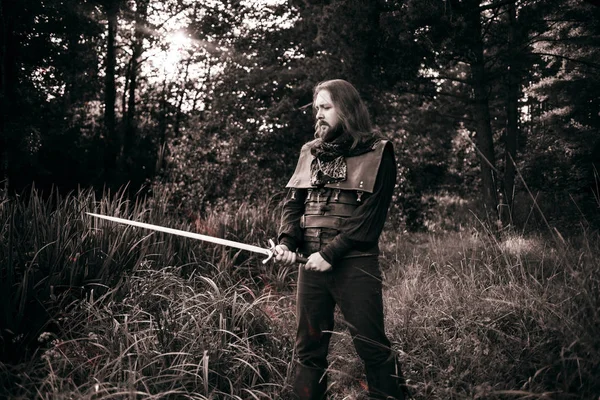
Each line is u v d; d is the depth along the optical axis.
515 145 15.01
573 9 12.99
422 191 15.72
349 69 11.48
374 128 2.70
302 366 2.71
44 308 3.20
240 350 3.27
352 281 2.55
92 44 20.14
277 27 17.53
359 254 2.56
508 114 15.10
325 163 2.66
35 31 15.80
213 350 3.06
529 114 21.50
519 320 3.27
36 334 3.13
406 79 11.54
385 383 2.55
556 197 11.38
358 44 11.01
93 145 18.28
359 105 2.67
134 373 2.60
